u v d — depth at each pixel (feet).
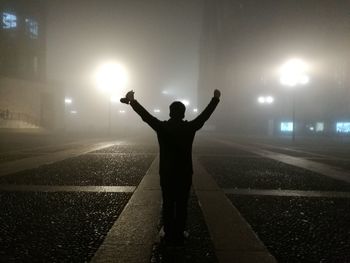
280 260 13.80
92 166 43.50
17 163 44.98
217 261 13.57
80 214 20.40
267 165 47.50
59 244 15.31
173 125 14.19
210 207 22.68
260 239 16.35
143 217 19.84
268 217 20.35
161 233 16.33
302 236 16.85
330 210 22.25
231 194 27.25
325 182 33.68
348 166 47.37
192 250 14.73
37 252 14.33
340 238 16.60
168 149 14.16
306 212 21.65
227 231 17.47
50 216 19.86
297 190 29.30
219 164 47.93
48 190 27.61
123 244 15.30
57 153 60.54
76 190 27.76
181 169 14.10
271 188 30.07
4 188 28.27
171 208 14.51
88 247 14.99
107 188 28.76
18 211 20.89
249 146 90.22
